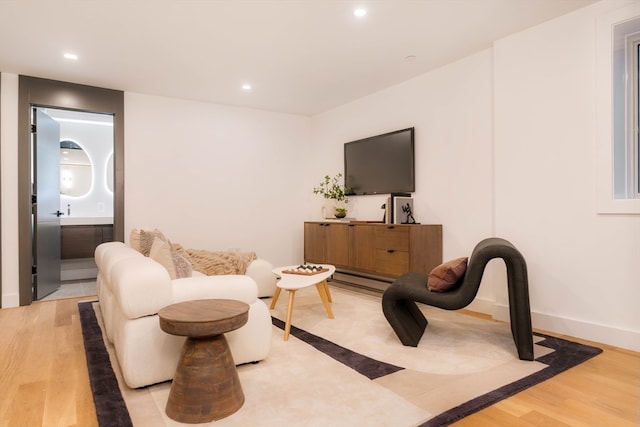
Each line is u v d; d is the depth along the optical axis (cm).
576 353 230
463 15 270
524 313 220
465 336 263
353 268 410
